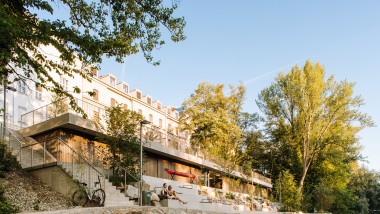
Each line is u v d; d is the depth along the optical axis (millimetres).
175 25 14680
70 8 13883
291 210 37469
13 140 20578
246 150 51688
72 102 14031
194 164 33156
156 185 21781
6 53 10859
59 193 15836
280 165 51812
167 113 58562
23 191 14414
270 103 47156
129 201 16562
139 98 52156
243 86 45938
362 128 45094
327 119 45094
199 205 22484
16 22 10992
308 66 46438
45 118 23109
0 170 15633
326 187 46312
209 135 42094
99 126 21484
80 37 12812
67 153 20516
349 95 44500
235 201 28922
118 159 19938
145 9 14273
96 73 42281
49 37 11930
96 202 15109
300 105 44750
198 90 44531
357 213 55438
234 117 44906
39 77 13414
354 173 66625
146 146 23906
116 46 14023
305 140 45719
